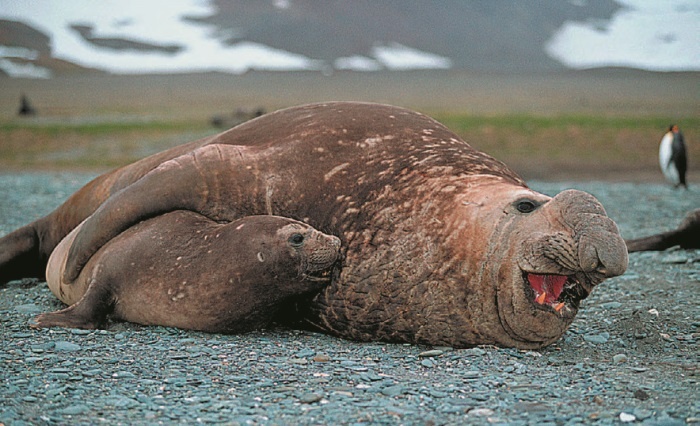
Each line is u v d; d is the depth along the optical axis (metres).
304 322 27.67
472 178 25.80
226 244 25.97
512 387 20.83
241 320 26.38
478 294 23.88
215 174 27.84
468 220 24.12
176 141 165.12
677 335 27.97
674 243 43.53
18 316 28.25
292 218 27.28
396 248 25.11
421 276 24.62
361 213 26.19
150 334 26.03
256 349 24.62
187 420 17.94
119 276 26.89
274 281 25.58
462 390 20.50
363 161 27.50
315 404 19.23
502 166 27.97
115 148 155.38
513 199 23.89
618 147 155.38
